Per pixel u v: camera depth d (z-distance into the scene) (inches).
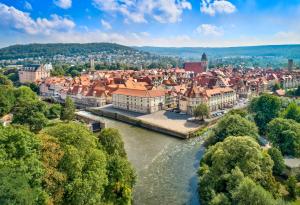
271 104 5738.2
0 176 1796.3
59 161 2431.1
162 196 3289.9
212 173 2962.6
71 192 2373.3
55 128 2952.8
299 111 5526.6
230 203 2407.7
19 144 2192.4
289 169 3545.8
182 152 4810.5
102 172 2704.2
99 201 2704.2
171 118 7076.8
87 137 2938.0
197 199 3221.0
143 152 4810.5
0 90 7303.2
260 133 5570.9
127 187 3075.8
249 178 2591.0
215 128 4648.1
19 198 1729.8
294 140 3978.8
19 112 5344.5
